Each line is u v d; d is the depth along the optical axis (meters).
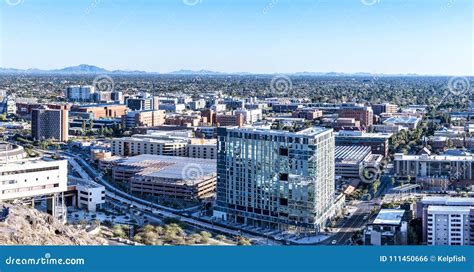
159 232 152.75
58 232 104.75
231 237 158.50
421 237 140.75
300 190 168.88
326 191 175.50
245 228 171.50
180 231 157.00
